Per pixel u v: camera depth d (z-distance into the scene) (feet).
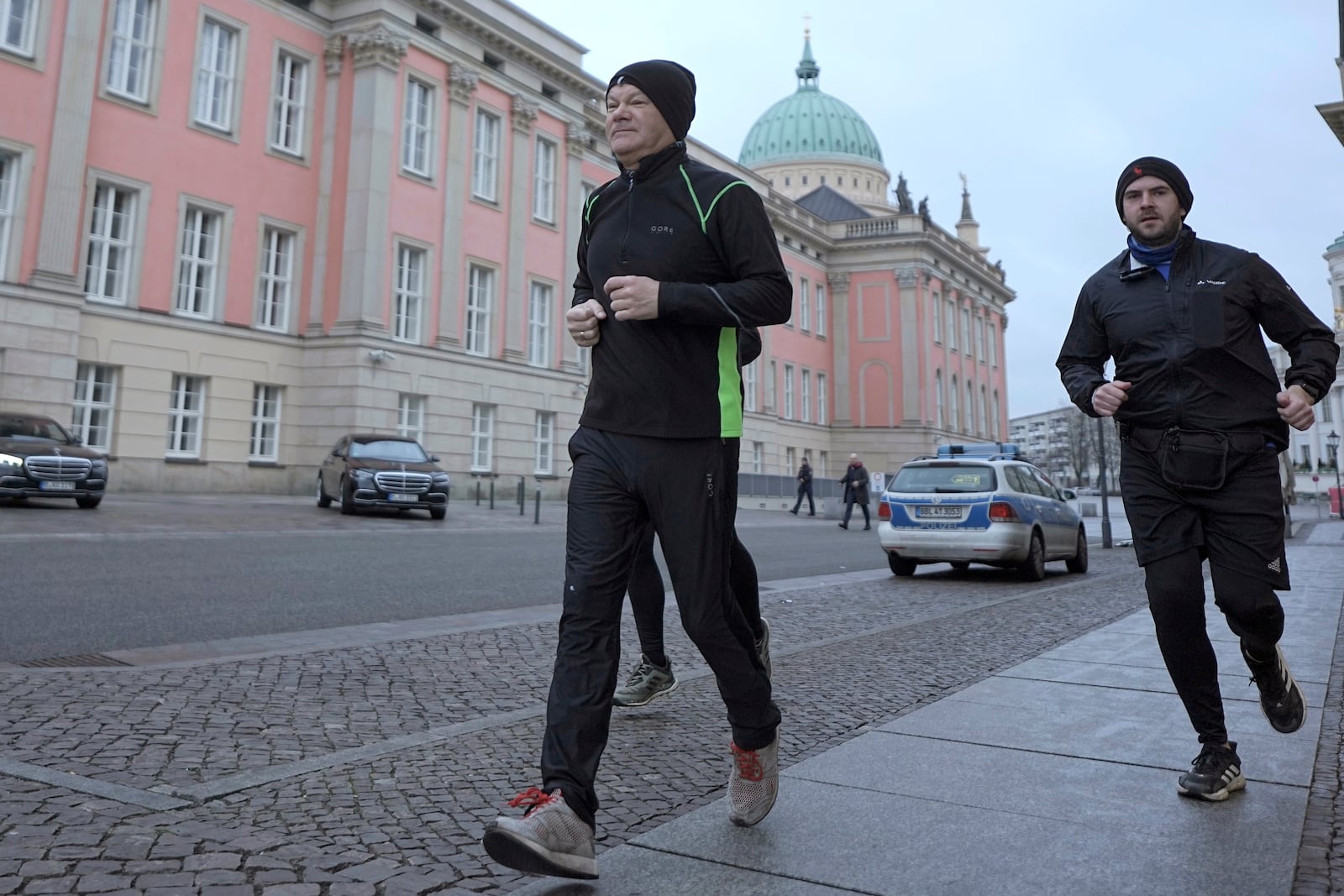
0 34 68.13
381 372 87.97
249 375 84.64
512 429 102.12
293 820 9.91
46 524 44.32
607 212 9.37
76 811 9.91
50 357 69.46
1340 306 156.25
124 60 77.05
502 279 102.63
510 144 104.22
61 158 70.54
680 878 8.56
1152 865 8.85
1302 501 193.06
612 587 8.83
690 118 9.35
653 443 8.79
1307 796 10.79
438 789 11.10
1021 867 8.81
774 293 8.70
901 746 12.96
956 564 47.73
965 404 200.44
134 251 76.69
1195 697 10.83
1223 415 10.31
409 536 52.08
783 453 164.96
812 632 24.47
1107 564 50.06
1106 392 10.57
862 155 272.51
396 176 90.74
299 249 88.79
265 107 86.28
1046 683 17.15
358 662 18.72
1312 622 24.32
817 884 8.42
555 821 7.90
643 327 8.84
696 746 13.35
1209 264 10.59
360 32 89.30
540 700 16.15
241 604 26.37
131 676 16.61
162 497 72.13
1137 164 10.80
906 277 177.78
